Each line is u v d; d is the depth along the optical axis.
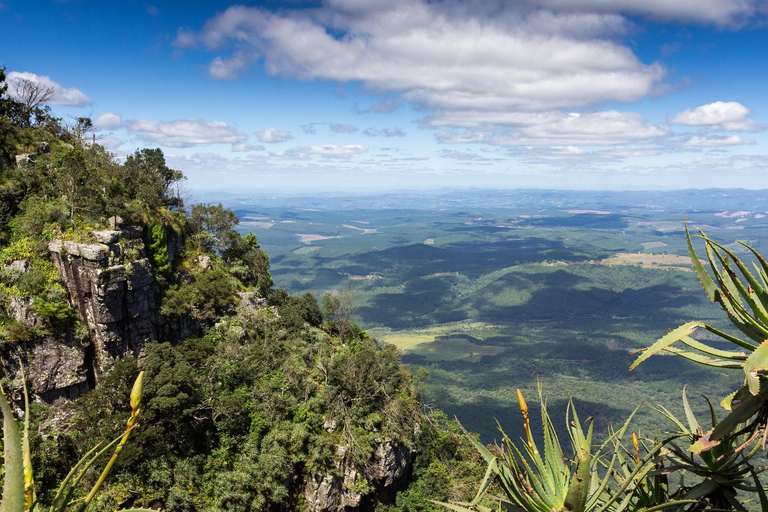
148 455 49.56
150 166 75.25
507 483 9.04
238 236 85.44
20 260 52.56
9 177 57.97
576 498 8.24
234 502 53.06
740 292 7.00
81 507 5.87
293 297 89.62
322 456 60.19
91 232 55.88
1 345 48.69
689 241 7.44
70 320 52.91
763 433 6.88
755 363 6.14
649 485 9.65
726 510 7.51
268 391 62.81
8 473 5.29
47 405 50.97
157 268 64.00
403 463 70.25
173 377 52.75
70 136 72.50
